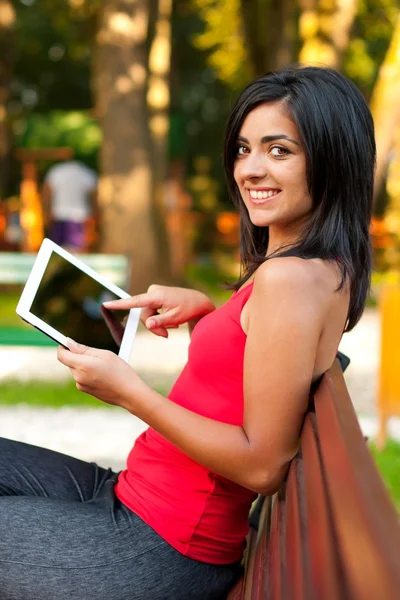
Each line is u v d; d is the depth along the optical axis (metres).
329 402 1.84
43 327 2.37
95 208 14.70
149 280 14.29
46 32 27.78
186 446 2.10
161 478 2.29
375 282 17.73
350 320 2.34
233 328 2.23
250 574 2.09
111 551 2.19
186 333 12.18
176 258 17.80
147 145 14.36
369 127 2.30
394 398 6.57
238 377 2.24
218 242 24.22
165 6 18.67
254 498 2.36
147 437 2.41
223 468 2.08
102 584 2.16
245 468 2.06
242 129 2.36
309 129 2.23
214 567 2.30
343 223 2.26
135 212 14.20
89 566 2.16
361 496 1.25
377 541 1.09
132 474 2.37
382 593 0.97
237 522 2.31
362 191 2.29
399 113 15.16
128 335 2.65
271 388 2.03
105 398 2.20
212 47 27.73
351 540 1.17
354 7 15.64
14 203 22.89
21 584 2.15
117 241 14.20
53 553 2.16
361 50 24.12
